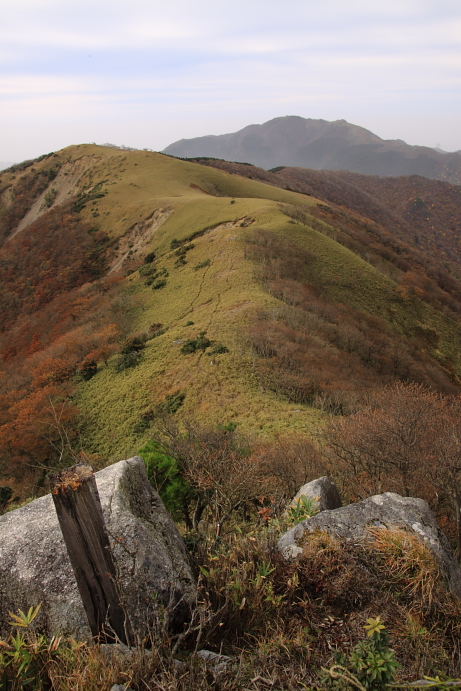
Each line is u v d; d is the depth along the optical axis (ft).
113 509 12.01
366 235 298.56
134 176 361.30
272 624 10.43
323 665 9.00
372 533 12.16
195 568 12.56
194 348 120.78
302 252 200.75
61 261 279.69
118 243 280.51
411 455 31.94
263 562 11.48
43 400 117.70
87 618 9.94
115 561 10.24
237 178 385.70
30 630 9.79
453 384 158.20
